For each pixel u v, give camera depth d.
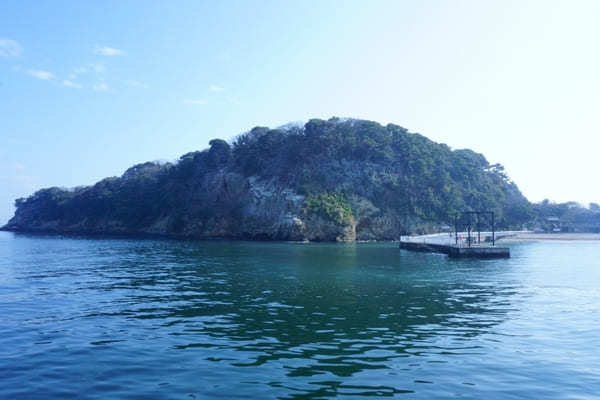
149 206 174.25
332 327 22.11
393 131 155.00
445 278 43.31
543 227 180.38
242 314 25.14
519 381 14.71
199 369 15.52
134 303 28.53
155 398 12.99
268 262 58.72
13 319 23.50
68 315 24.64
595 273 48.72
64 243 108.25
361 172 138.38
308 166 140.00
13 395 13.21
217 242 114.81
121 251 79.62
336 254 73.88
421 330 21.67
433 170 146.12
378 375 15.02
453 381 14.58
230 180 152.12
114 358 16.75
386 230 129.88
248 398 12.93
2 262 57.97
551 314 25.95
